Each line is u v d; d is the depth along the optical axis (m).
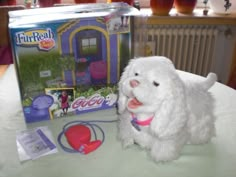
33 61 0.65
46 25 0.62
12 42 0.61
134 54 0.77
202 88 0.64
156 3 1.57
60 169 0.56
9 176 0.54
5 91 0.88
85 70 0.71
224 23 1.60
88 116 0.75
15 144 0.63
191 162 0.58
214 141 0.65
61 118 0.74
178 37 1.75
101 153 0.61
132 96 0.56
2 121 0.72
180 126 0.53
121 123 0.65
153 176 0.54
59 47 0.65
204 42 1.76
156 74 0.53
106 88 0.75
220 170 0.56
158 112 0.53
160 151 0.57
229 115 0.75
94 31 0.67
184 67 1.83
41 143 0.63
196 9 1.82
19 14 0.70
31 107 0.70
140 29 0.77
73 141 0.62
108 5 0.80
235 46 1.68
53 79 0.69
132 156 0.60
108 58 0.72
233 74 1.25
